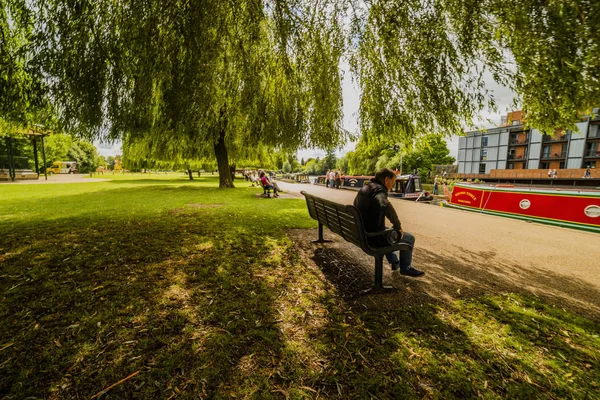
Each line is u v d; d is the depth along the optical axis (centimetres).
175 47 543
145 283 336
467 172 6319
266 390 179
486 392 182
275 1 574
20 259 416
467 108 584
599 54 293
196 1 514
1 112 627
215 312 272
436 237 629
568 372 202
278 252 470
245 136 1363
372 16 588
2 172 3073
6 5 522
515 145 5531
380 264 320
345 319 265
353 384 185
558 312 288
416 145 742
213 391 177
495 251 518
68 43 520
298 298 306
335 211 380
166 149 1838
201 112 691
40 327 240
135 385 180
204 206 1046
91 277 352
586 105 370
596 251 519
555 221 766
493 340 238
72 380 182
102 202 1135
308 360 208
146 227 649
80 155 9269
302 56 656
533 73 423
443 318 271
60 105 604
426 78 575
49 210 902
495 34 447
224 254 454
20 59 544
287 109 1012
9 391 171
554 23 326
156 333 236
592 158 4575
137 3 507
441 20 524
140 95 592
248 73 701
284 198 1393
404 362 208
